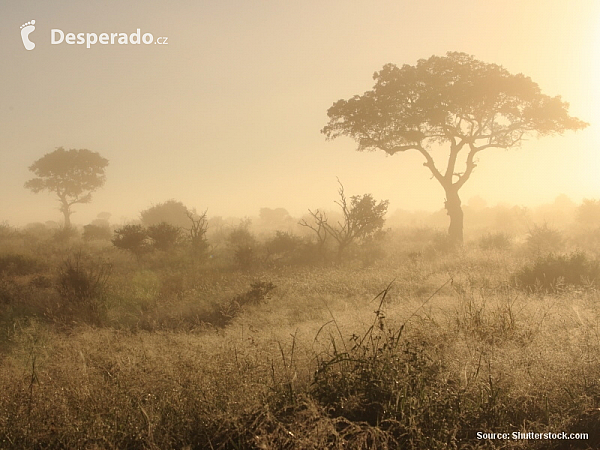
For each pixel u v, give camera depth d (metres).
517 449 3.54
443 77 25.80
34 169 63.41
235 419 3.51
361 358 4.62
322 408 3.54
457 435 3.67
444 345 5.00
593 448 3.55
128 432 3.69
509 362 4.45
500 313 6.35
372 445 3.41
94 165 64.38
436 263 16.06
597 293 8.76
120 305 11.42
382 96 26.09
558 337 5.21
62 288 11.55
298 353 4.95
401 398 3.89
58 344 6.71
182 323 9.27
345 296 11.02
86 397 4.20
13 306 11.49
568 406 3.92
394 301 9.37
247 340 5.59
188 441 3.62
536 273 11.28
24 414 3.94
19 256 19.34
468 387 4.07
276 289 11.97
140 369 4.79
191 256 20.47
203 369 4.65
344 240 21.02
